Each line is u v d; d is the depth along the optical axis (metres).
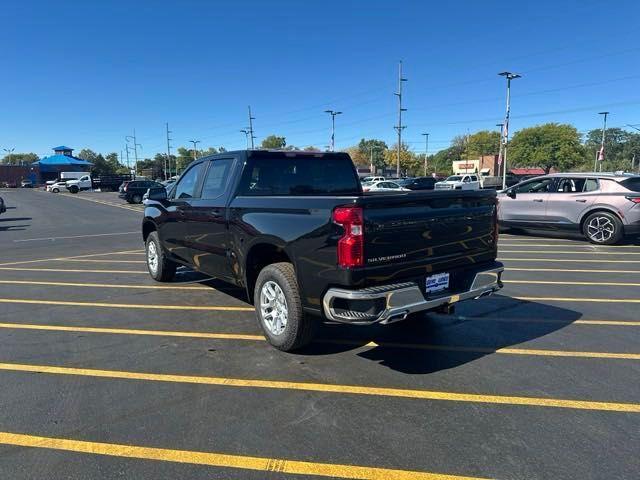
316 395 3.71
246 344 4.85
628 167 94.31
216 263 5.61
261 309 4.71
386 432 3.17
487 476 2.70
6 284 7.80
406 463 2.83
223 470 2.79
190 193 6.32
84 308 6.23
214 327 5.40
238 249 5.00
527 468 2.77
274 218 4.38
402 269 3.91
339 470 2.78
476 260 4.56
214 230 5.50
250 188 5.27
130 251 11.74
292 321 4.29
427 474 2.73
